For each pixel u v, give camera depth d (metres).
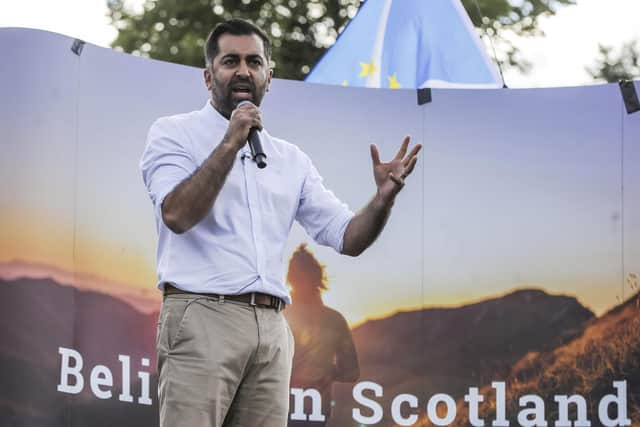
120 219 8.69
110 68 8.77
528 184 9.31
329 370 9.11
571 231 9.27
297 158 6.79
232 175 6.45
